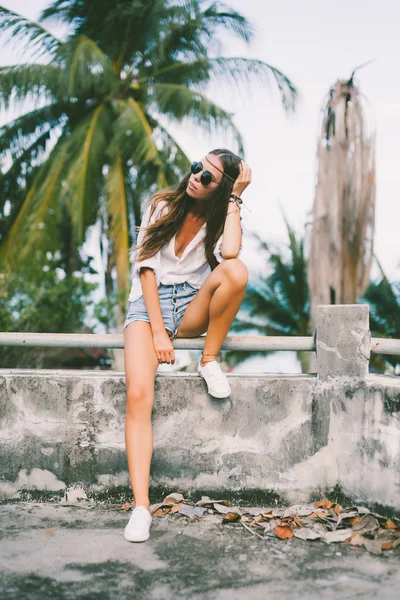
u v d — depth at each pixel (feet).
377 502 7.52
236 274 7.54
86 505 8.12
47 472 8.25
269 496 8.13
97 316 41.86
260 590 5.77
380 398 7.57
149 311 7.83
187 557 6.50
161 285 8.32
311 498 8.09
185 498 8.20
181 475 8.19
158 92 45.52
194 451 8.20
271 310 55.83
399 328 52.34
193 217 8.19
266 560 6.44
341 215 28.30
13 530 7.21
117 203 42.80
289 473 8.13
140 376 7.52
